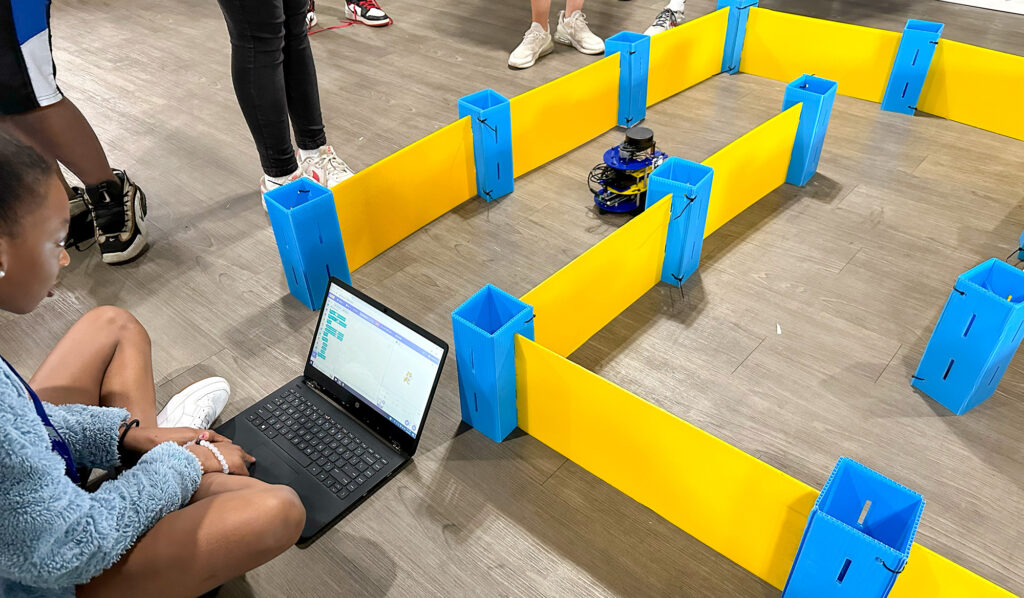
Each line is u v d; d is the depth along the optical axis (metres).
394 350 1.43
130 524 0.94
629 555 1.29
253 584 1.26
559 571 1.27
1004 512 1.34
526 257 2.05
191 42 3.64
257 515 1.03
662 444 1.25
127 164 2.61
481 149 2.21
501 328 1.34
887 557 0.98
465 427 1.55
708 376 1.65
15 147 0.83
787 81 2.96
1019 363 1.66
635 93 2.64
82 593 0.96
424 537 1.33
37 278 0.89
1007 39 3.15
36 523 0.83
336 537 1.33
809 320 1.80
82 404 1.22
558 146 2.53
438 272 2.01
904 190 2.27
